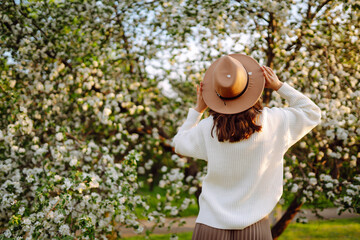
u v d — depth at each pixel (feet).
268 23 11.25
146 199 10.27
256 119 4.65
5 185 8.79
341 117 9.34
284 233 21.88
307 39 10.19
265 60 12.42
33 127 10.77
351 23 10.16
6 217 9.63
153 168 17.72
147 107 12.04
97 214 9.06
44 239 8.21
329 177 9.98
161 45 11.96
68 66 11.51
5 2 10.36
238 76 4.63
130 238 18.24
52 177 8.25
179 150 5.23
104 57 11.47
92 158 10.51
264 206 4.56
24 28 10.78
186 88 13.47
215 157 4.74
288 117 4.69
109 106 11.05
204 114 10.68
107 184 9.09
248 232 4.54
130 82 12.69
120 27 11.98
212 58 12.34
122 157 13.42
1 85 9.79
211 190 4.87
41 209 7.81
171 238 11.14
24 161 10.62
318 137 10.55
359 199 9.00
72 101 11.81
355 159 10.19
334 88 9.80
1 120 10.40
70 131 10.80
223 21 10.92
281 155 4.66
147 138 13.37
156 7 11.45
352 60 10.47
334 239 20.16
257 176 4.56
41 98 11.32
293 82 10.41
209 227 4.69
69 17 11.07
